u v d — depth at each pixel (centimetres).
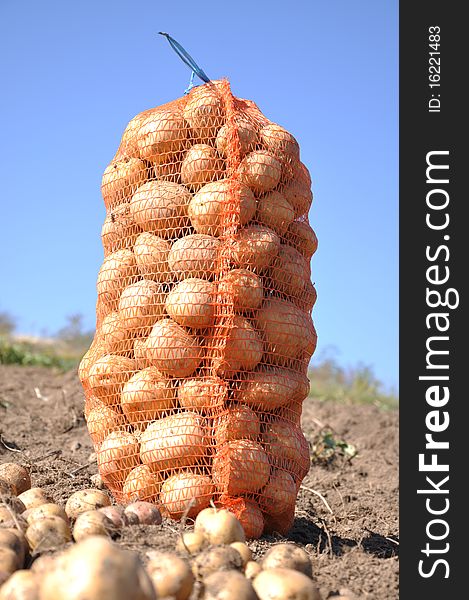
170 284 185
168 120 188
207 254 181
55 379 414
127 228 190
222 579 151
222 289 180
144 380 182
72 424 301
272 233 185
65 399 353
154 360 181
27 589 146
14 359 477
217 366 180
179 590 149
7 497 174
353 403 434
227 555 158
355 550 184
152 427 181
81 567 136
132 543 162
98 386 187
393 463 294
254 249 182
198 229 184
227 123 186
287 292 188
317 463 284
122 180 192
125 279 188
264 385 182
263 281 185
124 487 185
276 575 155
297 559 163
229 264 182
